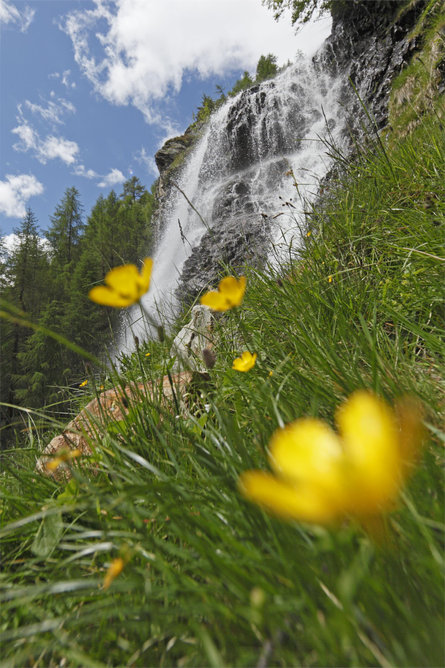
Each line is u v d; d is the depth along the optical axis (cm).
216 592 74
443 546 66
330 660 52
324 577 60
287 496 30
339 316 168
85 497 101
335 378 123
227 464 101
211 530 80
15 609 98
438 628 48
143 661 74
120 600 82
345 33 1527
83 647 80
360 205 295
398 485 65
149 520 106
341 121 1434
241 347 207
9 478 167
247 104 2034
